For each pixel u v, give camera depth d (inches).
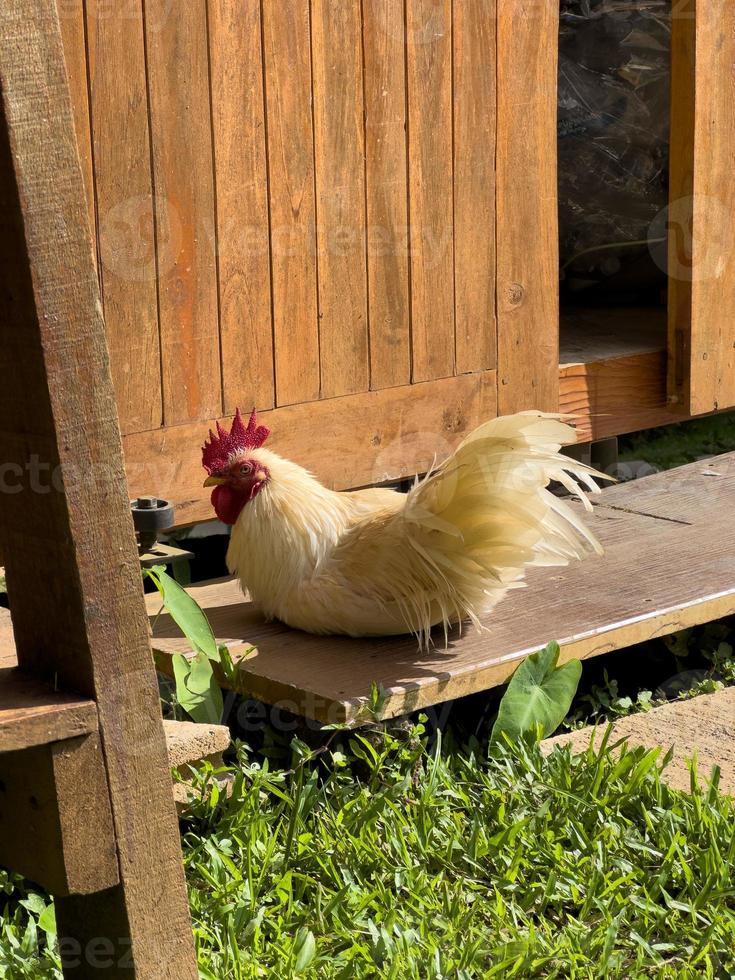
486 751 172.6
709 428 285.1
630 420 251.6
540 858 138.4
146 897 86.9
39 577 84.7
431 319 213.5
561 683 166.1
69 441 80.7
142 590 84.3
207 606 187.9
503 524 157.6
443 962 118.1
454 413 219.9
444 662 163.6
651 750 154.7
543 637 173.0
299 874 133.6
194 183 181.9
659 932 129.0
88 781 83.1
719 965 123.1
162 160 177.8
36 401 80.7
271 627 177.3
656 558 205.6
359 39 194.9
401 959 118.6
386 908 129.6
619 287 310.7
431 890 132.3
